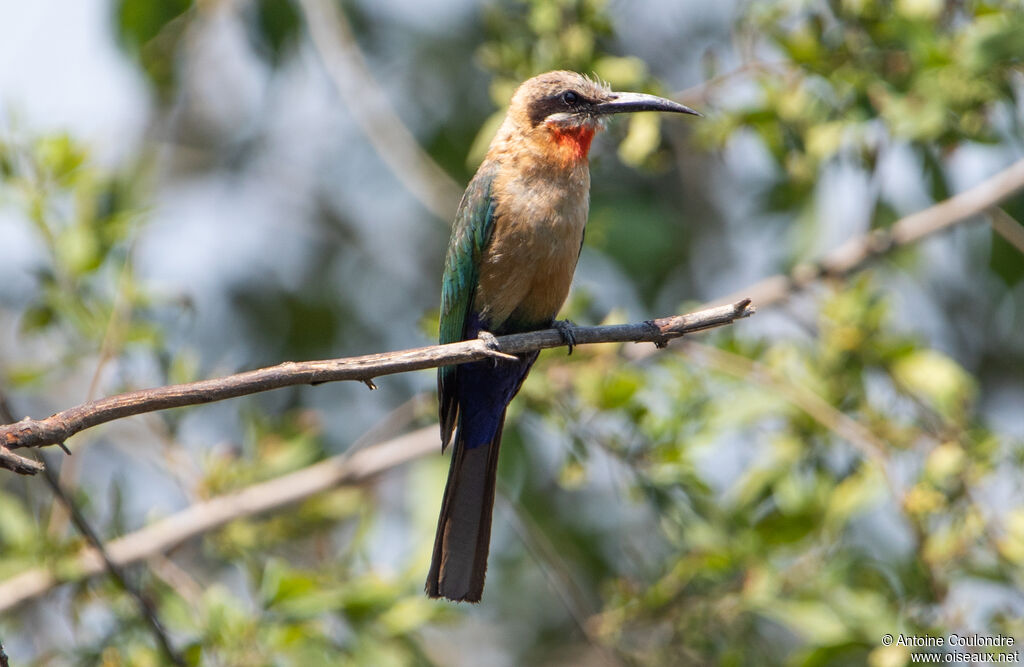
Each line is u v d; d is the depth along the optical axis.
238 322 16.86
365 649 11.30
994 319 15.77
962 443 11.22
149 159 16.39
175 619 11.14
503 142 11.15
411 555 12.11
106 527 11.85
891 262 14.15
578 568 14.30
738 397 12.17
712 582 11.64
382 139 15.05
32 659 12.23
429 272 17.05
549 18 12.33
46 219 12.48
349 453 12.53
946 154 12.33
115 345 12.33
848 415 12.19
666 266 15.31
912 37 11.74
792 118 12.38
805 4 12.46
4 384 12.59
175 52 14.81
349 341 16.61
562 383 12.02
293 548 13.90
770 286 12.89
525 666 15.25
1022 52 11.41
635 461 11.73
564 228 10.83
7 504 11.90
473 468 10.36
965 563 10.73
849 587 11.35
